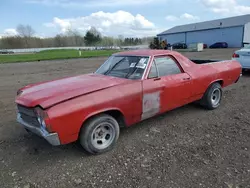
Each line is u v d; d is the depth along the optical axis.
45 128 2.79
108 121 3.28
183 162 2.99
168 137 3.77
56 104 2.82
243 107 5.26
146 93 3.62
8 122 4.68
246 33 43.69
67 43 83.25
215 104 5.11
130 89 3.44
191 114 4.84
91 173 2.82
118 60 4.29
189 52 29.92
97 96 3.10
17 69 14.80
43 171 2.89
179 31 57.41
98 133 3.24
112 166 2.96
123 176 2.73
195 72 4.49
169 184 2.55
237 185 2.51
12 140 3.79
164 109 4.01
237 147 3.37
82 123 2.98
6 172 2.88
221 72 5.04
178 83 4.11
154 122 4.44
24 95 3.23
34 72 12.90
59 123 2.78
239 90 6.96
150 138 3.75
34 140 3.77
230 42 46.00
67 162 3.09
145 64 3.80
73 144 3.60
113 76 3.89
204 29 50.59
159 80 3.84
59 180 2.70
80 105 2.93
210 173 2.74
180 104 4.32
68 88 3.23
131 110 3.48
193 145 3.46
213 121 4.43
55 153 3.34
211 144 3.48
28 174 2.83
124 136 3.85
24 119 3.26
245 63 8.95
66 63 18.09
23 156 3.27
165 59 4.11
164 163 2.98
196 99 4.68
